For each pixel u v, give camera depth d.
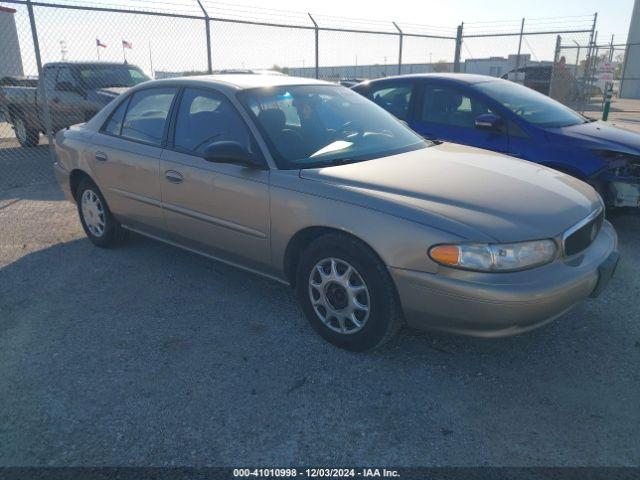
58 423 2.65
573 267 2.91
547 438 2.53
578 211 3.07
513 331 2.77
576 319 3.65
